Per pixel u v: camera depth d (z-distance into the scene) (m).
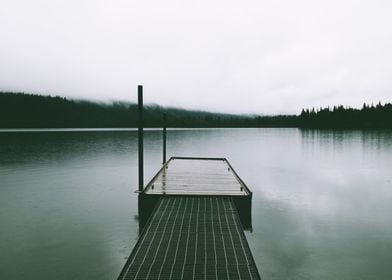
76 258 8.90
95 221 12.23
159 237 7.82
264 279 7.96
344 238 10.86
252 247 9.99
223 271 6.30
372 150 45.59
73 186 19.34
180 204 10.23
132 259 6.74
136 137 78.75
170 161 21.89
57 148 47.12
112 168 27.45
